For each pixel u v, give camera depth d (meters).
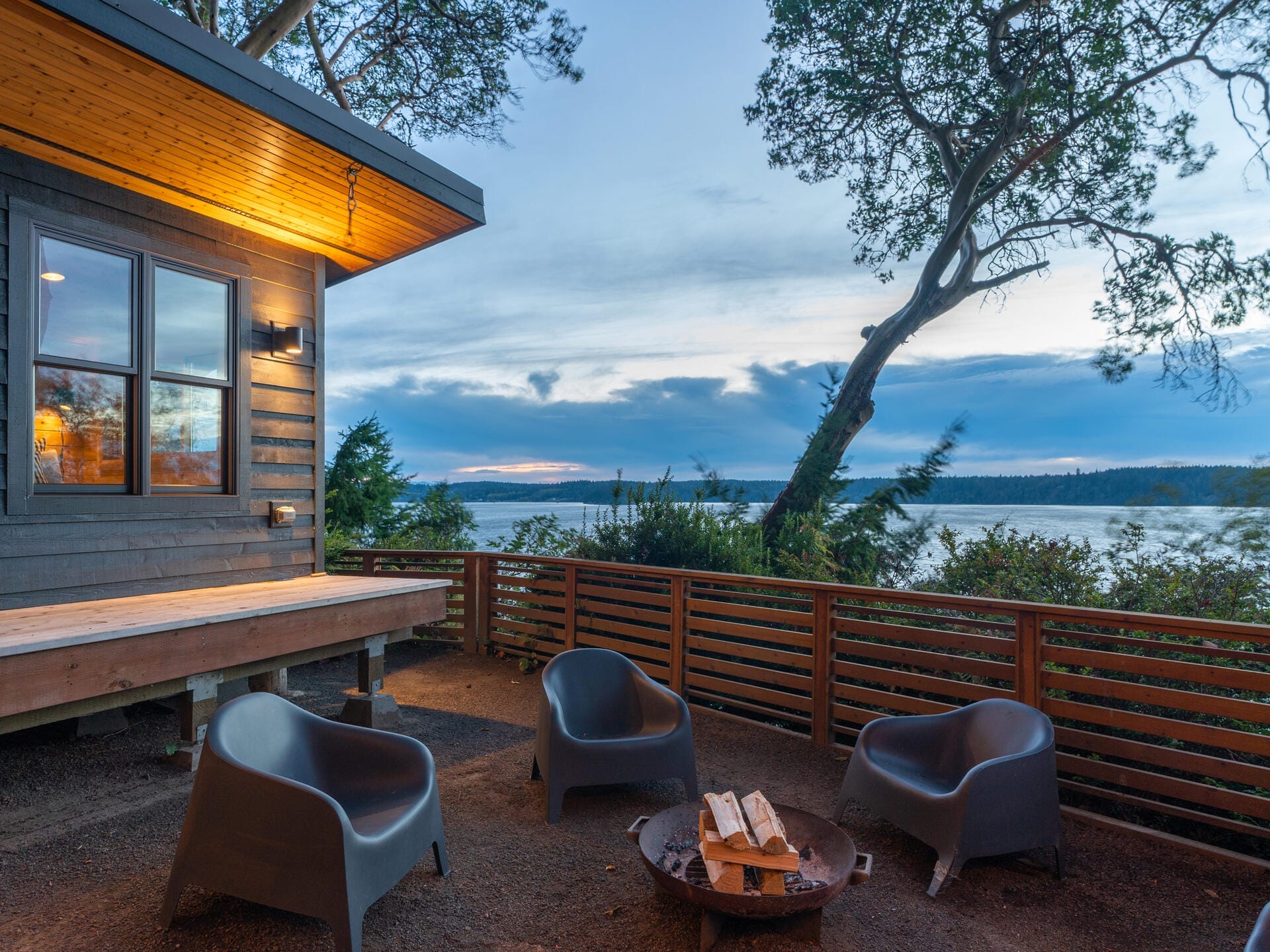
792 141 12.52
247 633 3.86
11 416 3.84
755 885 2.34
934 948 2.40
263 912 2.48
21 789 3.52
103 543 4.23
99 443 4.30
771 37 11.59
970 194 10.77
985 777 2.77
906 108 11.52
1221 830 3.30
